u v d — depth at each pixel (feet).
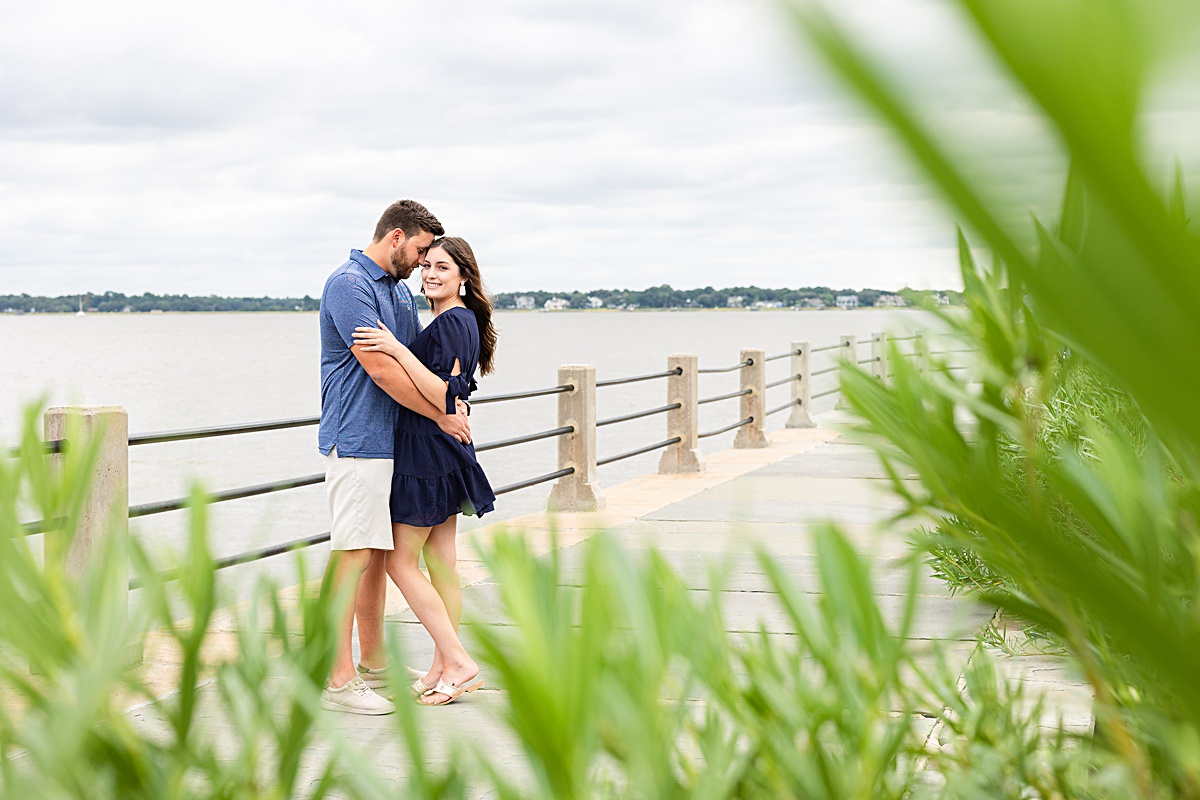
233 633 1.30
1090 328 0.51
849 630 1.58
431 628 13.51
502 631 1.07
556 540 1.19
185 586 1.20
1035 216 0.50
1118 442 1.34
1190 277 0.48
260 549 1.33
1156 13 0.40
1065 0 0.42
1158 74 0.41
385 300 13.74
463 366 14.06
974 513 1.39
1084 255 0.50
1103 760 1.85
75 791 1.09
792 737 1.53
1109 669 1.59
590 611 1.06
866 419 1.45
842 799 1.53
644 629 1.27
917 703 2.19
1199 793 1.35
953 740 2.30
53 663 1.12
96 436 1.28
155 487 71.15
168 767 1.20
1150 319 0.50
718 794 1.38
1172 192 0.47
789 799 1.51
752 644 1.68
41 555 1.21
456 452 13.79
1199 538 1.34
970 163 0.46
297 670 1.24
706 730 1.51
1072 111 0.43
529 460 85.81
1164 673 0.73
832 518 1.61
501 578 1.11
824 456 39.17
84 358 444.14
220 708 1.27
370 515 13.46
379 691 12.85
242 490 16.42
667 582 1.41
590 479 29.32
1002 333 1.40
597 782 1.40
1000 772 2.05
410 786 1.17
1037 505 1.31
